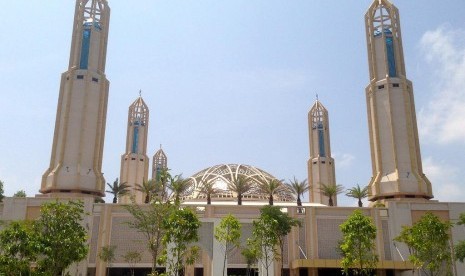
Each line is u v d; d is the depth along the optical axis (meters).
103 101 73.94
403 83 73.50
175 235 37.62
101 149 72.00
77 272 54.81
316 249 61.28
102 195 69.56
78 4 77.06
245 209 62.88
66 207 35.09
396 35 77.75
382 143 71.56
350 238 43.25
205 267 58.56
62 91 72.75
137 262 59.22
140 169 104.19
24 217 61.16
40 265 32.44
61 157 67.62
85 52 74.62
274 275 58.22
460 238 62.94
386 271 61.72
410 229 49.91
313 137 102.25
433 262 43.50
